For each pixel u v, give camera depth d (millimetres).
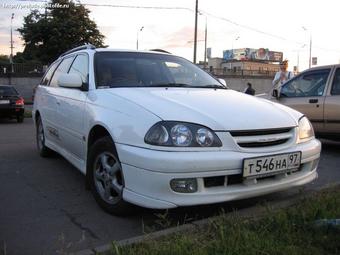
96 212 4457
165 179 3662
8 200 4902
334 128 7801
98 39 48344
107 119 4266
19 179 5812
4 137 10281
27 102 33781
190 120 3826
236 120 3963
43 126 6895
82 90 5105
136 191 3854
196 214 4270
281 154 4055
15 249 3590
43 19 47250
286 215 3820
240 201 4586
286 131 4273
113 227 4055
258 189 3975
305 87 8391
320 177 5977
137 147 3840
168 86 5004
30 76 37719
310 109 8141
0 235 3881
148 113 3932
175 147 3701
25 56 47594
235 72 53188
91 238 3809
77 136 5105
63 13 47688
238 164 3811
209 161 3695
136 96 4340
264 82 51375
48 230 3998
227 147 3830
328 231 3525
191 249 3201
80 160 5176
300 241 3369
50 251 3549
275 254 3154
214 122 3865
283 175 4176
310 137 4605
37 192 5203
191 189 3717
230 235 3406
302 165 4406
